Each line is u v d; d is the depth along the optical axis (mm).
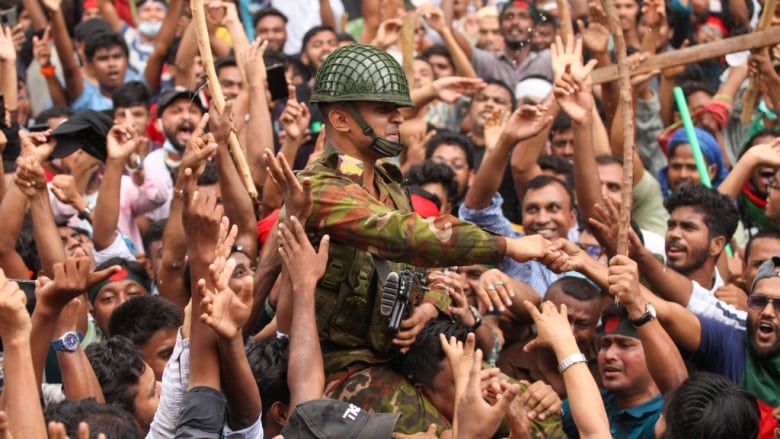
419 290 6676
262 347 6910
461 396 5734
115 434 5977
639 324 7090
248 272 8102
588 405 6105
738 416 6500
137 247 10961
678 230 8961
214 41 13320
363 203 6238
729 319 8094
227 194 8141
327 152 6430
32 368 5566
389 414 5719
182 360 5961
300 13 15438
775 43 9406
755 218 10312
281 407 6836
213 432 5664
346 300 6477
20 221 8438
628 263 7074
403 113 11266
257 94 9438
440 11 13031
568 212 9266
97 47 13391
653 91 13148
